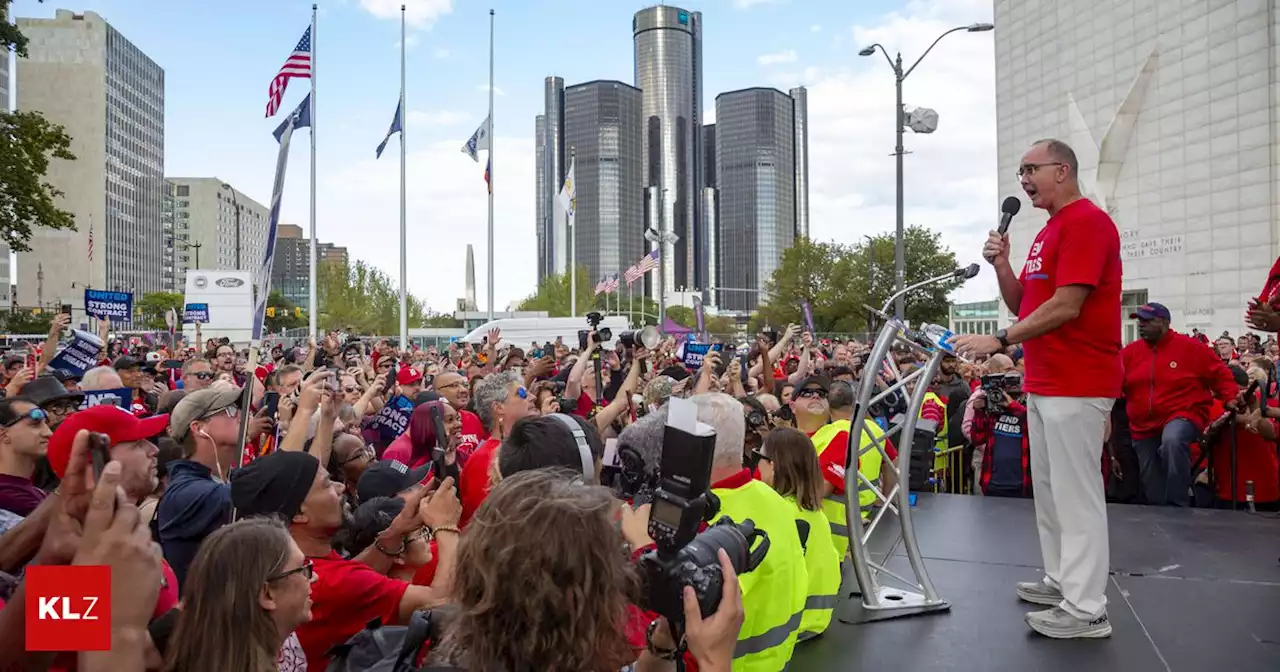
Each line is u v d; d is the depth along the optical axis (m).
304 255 143.00
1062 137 46.59
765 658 3.35
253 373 4.84
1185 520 6.74
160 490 4.56
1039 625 4.28
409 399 8.55
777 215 134.00
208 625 2.42
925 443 6.75
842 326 56.84
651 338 7.63
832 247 57.97
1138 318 7.73
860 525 4.75
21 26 122.56
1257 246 36.16
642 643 2.50
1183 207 39.56
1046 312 4.05
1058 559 4.72
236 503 3.37
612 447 3.68
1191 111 39.12
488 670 1.81
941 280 4.76
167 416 3.60
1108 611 4.58
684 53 183.00
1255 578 5.12
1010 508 7.42
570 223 33.72
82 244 120.19
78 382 8.59
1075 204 4.22
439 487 3.61
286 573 2.51
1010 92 50.91
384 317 67.81
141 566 2.08
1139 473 8.20
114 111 130.50
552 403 6.47
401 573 3.87
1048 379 4.24
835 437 5.61
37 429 4.31
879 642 4.24
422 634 2.21
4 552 2.93
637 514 3.00
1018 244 49.50
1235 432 7.64
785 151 137.38
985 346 4.22
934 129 19.31
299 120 24.94
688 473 2.05
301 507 3.41
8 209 27.47
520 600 1.78
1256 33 36.19
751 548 2.43
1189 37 39.19
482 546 1.87
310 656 3.27
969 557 5.80
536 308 77.38
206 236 150.50
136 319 86.25
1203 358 7.51
